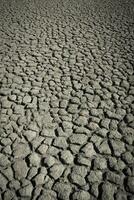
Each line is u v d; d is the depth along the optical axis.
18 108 2.62
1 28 4.45
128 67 3.31
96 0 5.93
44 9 5.33
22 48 3.79
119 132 2.34
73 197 1.82
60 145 2.21
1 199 1.82
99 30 4.36
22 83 3.01
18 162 2.07
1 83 3.01
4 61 3.46
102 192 1.84
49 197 1.82
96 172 1.98
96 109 2.61
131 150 2.16
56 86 2.95
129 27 4.43
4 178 1.95
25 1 5.87
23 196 1.83
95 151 2.15
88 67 3.32
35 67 3.32
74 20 4.77
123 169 2.00
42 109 2.61
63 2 5.79
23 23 4.64
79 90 2.89
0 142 2.25
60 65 3.36
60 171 1.99
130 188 1.87
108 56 3.58
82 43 3.93
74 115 2.54
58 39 4.05
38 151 2.16
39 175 1.96
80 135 2.31
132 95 2.80
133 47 3.79
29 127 2.40
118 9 5.29
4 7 5.44
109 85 2.97
